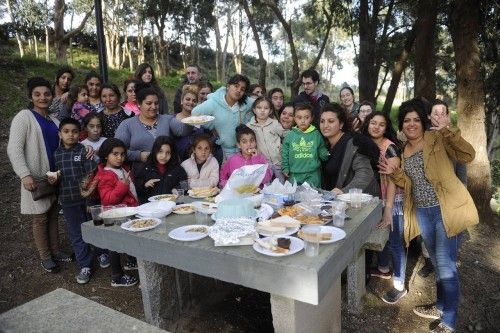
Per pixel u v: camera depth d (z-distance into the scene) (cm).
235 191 242
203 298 312
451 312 268
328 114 310
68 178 312
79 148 323
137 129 339
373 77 1091
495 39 776
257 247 181
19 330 156
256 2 1153
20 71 1048
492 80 798
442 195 261
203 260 186
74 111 401
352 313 302
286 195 257
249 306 308
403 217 305
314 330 221
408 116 275
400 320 296
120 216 231
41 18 1645
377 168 309
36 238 329
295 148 333
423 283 346
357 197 245
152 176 321
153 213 231
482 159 557
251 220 205
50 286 314
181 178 324
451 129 251
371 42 1075
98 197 309
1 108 753
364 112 443
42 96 319
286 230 203
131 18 2253
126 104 420
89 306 173
